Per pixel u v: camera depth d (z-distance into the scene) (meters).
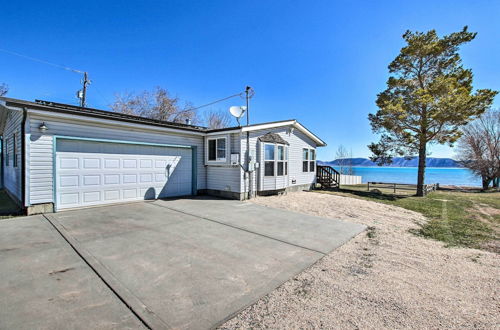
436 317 2.26
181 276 3.03
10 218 5.77
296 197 10.46
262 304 2.46
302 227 5.61
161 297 2.53
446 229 5.75
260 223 5.88
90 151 7.14
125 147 7.97
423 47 12.39
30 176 6.05
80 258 3.53
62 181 6.61
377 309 2.39
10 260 3.41
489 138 20.36
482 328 2.11
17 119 6.96
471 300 2.59
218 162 9.85
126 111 22.97
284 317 2.24
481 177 21.30
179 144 9.54
